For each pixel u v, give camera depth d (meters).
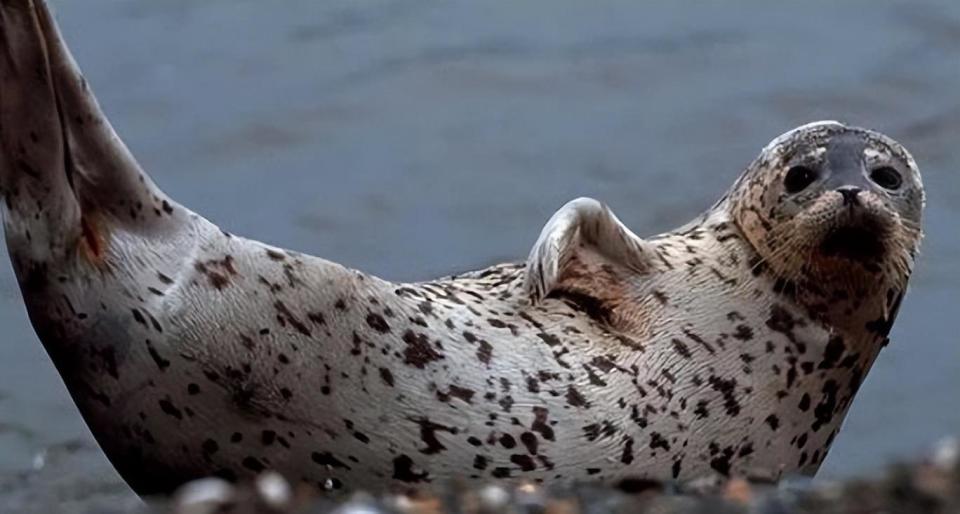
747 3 70.81
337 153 58.66
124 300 29.23
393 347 30.55
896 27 67.75
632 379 32.19
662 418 32.19
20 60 28.17
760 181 34.94
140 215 29.53
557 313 32.53
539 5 71.12
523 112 61.25
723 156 57.47
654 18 69.50
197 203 55.62
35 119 28.36
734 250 34.56
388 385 30.36
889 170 34.97
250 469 30.05
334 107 61.91
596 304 33.00
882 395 43.81
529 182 56.03
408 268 51.06
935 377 44.62
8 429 41.69
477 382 30.97
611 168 56.81
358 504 26.75
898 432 41.75
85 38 68.19
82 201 29.20
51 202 28.75
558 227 32.28
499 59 65.44
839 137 35.16
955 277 49.44
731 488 28.16
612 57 65.38
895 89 62.16
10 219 29.00
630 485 29.69
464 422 30.70
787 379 33.53
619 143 58.62
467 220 53.78
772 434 33.31
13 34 28.09
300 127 60.59
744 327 33.56
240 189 56.47
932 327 47.06
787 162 34.75
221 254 29.80
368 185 56.16
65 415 42.66
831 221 33.28
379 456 30.30
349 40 67.81
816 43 66.56
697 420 32.53
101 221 29.33
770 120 60.16
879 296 34.34
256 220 54.38
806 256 33.84
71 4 71.50
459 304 31.91
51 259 29.06
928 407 43.12
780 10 69.94
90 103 29.03
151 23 69.50
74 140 29.03
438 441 30.53
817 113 60.66
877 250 33.75
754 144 58.41
